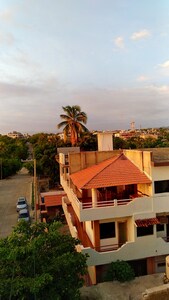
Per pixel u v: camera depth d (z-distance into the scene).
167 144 84.88
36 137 136.50
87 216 19.14
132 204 19.66
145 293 12.28
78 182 22.09
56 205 37.62
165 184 20.78
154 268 20.25
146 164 20.89
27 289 11.46
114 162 23.06
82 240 23.25
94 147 59.19
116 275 17.36
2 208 46.41
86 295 15.68
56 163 58.53
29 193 59.16
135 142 89.50
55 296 11.86
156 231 20.38
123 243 20.72
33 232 15.17
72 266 13.34
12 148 115.19
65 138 61.38
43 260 13.18
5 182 75.12
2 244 13.59
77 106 60.62
